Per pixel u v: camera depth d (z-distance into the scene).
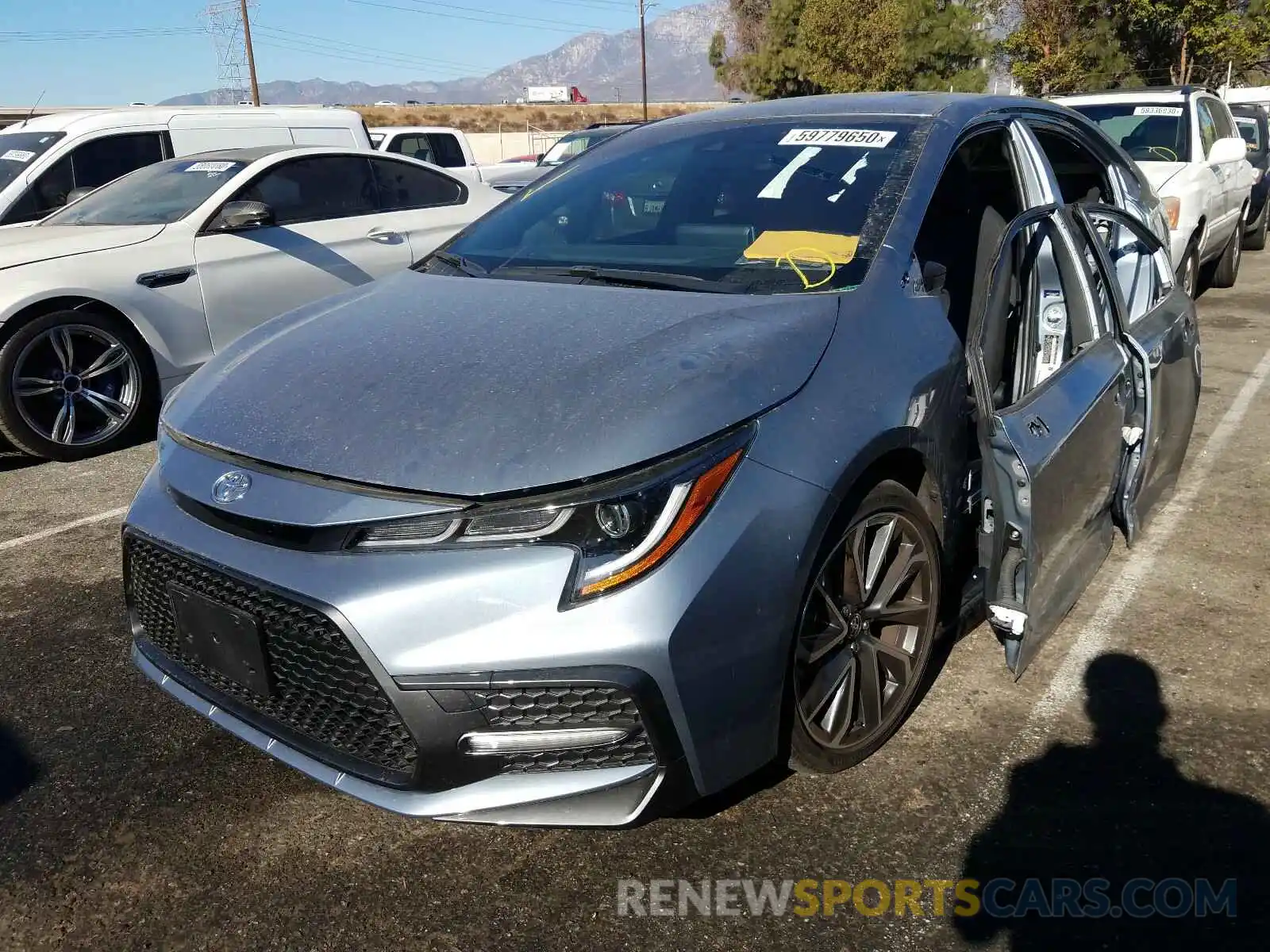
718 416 1.99
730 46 40.75
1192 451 4.81
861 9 30.47
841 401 2.18
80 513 4.35
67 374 5.00
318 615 1.92
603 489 1.86
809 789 2.41
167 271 5.25
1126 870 2.15
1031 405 2.46
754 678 1.99
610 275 2.73
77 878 2.18
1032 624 2.46
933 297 2.63
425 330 2.47
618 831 2.09
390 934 2.02
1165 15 26.92
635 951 1.97
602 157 3.53
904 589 2.52
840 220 2.72
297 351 2.49
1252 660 2.98
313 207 6.07
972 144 3.12
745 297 2.47
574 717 1.90
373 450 2.01
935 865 2.18
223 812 2.39
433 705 1.87
